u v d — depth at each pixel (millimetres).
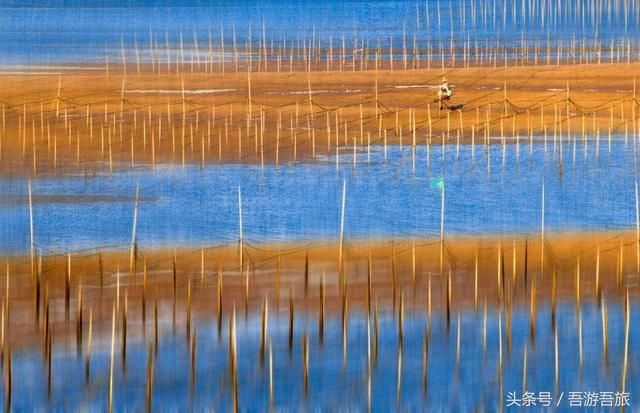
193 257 71375
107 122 112062
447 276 68000
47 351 55438
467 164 97250
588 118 112625
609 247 73750
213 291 65250
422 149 102812
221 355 56500
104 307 62781
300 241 75188
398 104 119562
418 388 53438
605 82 128125
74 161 97875
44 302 63219
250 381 53844
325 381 54031
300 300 63781
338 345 57844
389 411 51469
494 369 55469
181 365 55344
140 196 86938
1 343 57688
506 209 83375
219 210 83000
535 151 101375
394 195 87188
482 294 64938
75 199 85625
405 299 64000
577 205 84438
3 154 98812
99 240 75125
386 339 58594
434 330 59656
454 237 76062
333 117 114438
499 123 111625
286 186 89812
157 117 114562
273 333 59031
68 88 127500
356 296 64438
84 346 57562
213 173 94312
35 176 92938
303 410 51406
